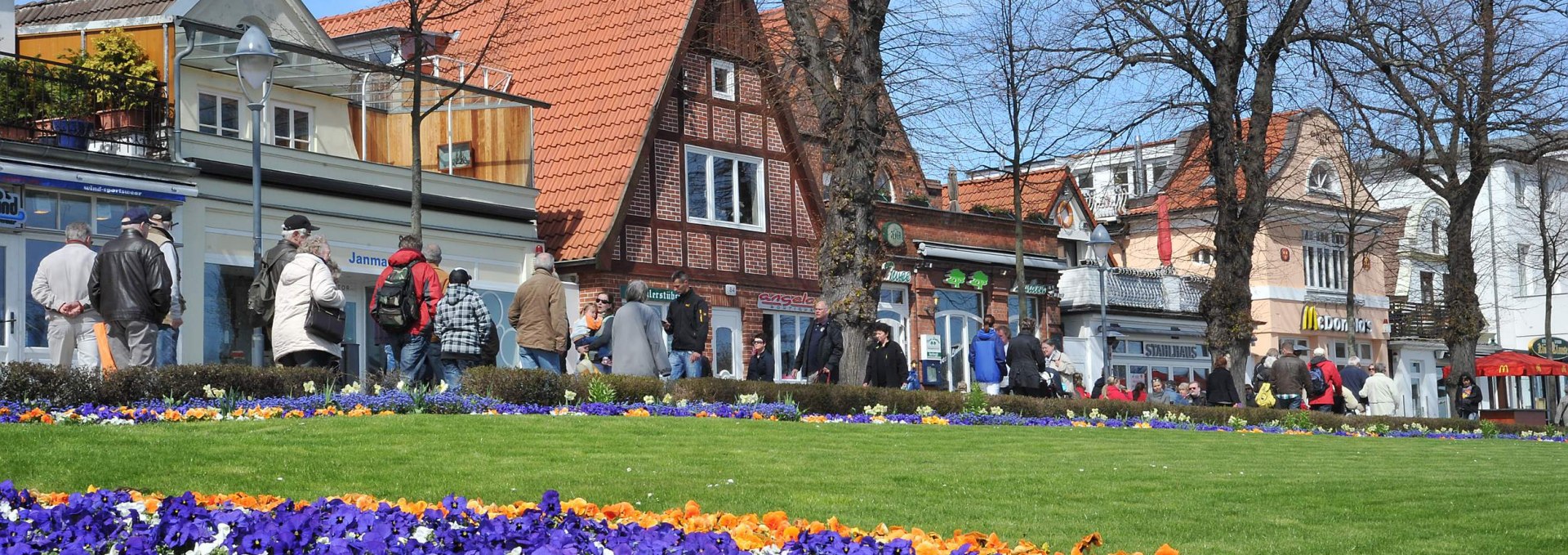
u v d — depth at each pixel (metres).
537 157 34.22
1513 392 68.12
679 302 21.95
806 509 9.48
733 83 36.16
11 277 22.20
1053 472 12.09
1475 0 33.75
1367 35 31.25
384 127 30.39
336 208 27.47
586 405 16.88
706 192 35.19
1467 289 39.00
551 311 18.61
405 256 17.02
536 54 35.81
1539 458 16.70
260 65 20.12
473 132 31.16
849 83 25.83
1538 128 34.59
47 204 22.70
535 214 31.47
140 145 23.92
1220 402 27.28
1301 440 19.20
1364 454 16.27
